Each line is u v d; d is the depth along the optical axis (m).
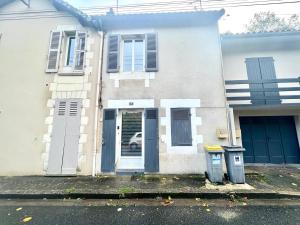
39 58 6.80
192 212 3.53
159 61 6.58
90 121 6.22
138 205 3.88
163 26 6.89
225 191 4.25
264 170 6.39
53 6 7.17
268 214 3.41
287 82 6.93
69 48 7.08
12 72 6.70
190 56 6.58
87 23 6.75
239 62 8.09
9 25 7.15
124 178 5.47
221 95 6.24
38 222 3.26
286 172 6.10
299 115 7.55
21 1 7.15
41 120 6.28
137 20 6.84
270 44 8.06
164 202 4.01
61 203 4.07
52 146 6.07
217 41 6.64
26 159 6.03
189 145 5.98
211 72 6.42
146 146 6.00
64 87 6.50
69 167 5.90
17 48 6.93
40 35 7.00
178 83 6.39
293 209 3.60
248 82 7.02
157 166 5.88
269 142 7.70
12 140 6.17
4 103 6.45
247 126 7.92
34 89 6.53
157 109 6.23
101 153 6.03
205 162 5.84
